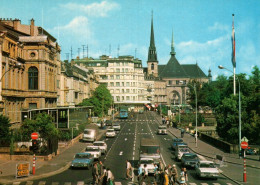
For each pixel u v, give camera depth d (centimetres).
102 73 19462
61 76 8719
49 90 7256
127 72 19488
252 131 5750
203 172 3212
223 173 3578
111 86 19550
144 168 2950
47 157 4125
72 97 9688
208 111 16225
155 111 19438
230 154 4944
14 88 6069
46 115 4738
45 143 4300
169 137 7519
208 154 4956
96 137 6731
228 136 6297
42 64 6719
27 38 6712
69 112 6328
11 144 4128
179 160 4412
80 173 3459
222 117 6312
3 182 2959
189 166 3884
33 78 6750
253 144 6128
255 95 6109
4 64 5494
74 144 6012
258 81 9344
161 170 3002
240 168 3909
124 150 5334
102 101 13075
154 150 3750
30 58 6719
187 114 11956
